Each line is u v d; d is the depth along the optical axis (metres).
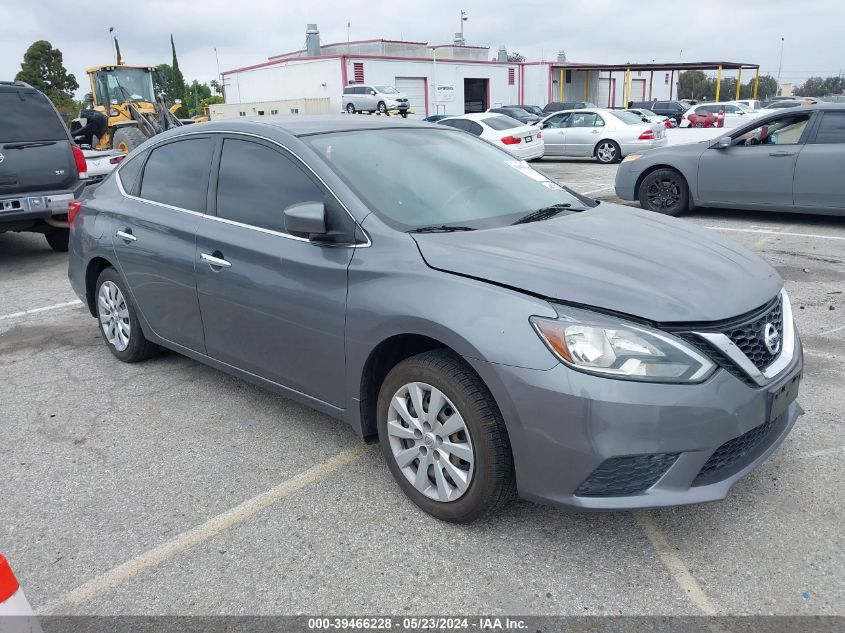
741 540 2.83
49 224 8.43
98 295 5.00
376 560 2.79
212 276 3.79
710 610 2.47
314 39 47.88
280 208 3.51
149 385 4.59
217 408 4.21
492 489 2.77
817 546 2.77
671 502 2.55
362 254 3.11
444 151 3.94
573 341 2.51
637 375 2.48
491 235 3.14
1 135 7.92
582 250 2.99
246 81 47.12
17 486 3.42
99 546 2.94
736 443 2.68
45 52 66.00
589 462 2.51
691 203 9.88
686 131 22.67
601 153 19.22
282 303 3.41
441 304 2.78
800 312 5.58
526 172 4.15
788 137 8.98
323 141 3.60
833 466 3.31
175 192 4.20
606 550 2.81
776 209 9.17
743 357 2.62
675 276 2.79
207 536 2.98
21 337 5.68
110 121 17.80
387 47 48.19
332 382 3.31
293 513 3.12
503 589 2.61
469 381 2.75
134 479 3.45
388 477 3.40
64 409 4.27
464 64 46.34
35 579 2.75
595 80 57.03
